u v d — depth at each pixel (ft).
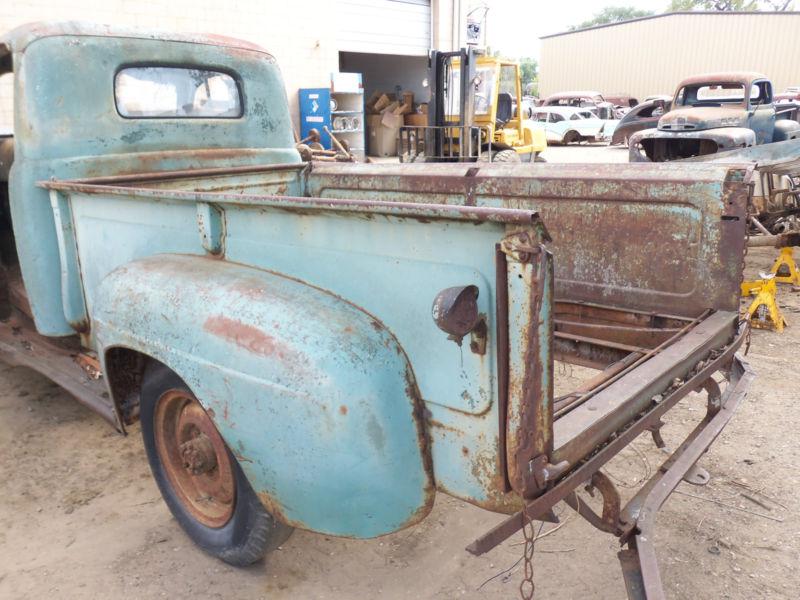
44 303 10.00
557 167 9.97
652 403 7.00
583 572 8.48
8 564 8.63
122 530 9.32
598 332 9.69
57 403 13.25
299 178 13.37
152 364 8.10
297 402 5.89
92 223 9.20
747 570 8.45
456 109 39.83
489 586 8.24
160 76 10.98
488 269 5.12
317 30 48.37
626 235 9.46
